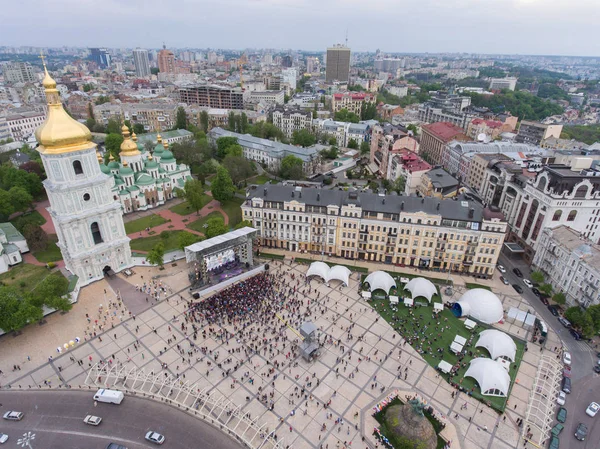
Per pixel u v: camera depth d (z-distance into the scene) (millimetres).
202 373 87688
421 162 185750
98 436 72062
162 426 74750
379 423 77938
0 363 89188
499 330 105562
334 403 82000
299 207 135875
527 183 141250
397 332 103250
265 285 120562
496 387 84438
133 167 180625
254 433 74562
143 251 140250
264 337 98500
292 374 88625
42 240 137750
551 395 82625
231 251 124188
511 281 128500
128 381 85062
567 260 116438
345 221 133250
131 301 111875
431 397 84375
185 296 114875
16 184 170125
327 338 100062
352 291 119688
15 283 120062
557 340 102375
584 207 127375
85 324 102312
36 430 72938
